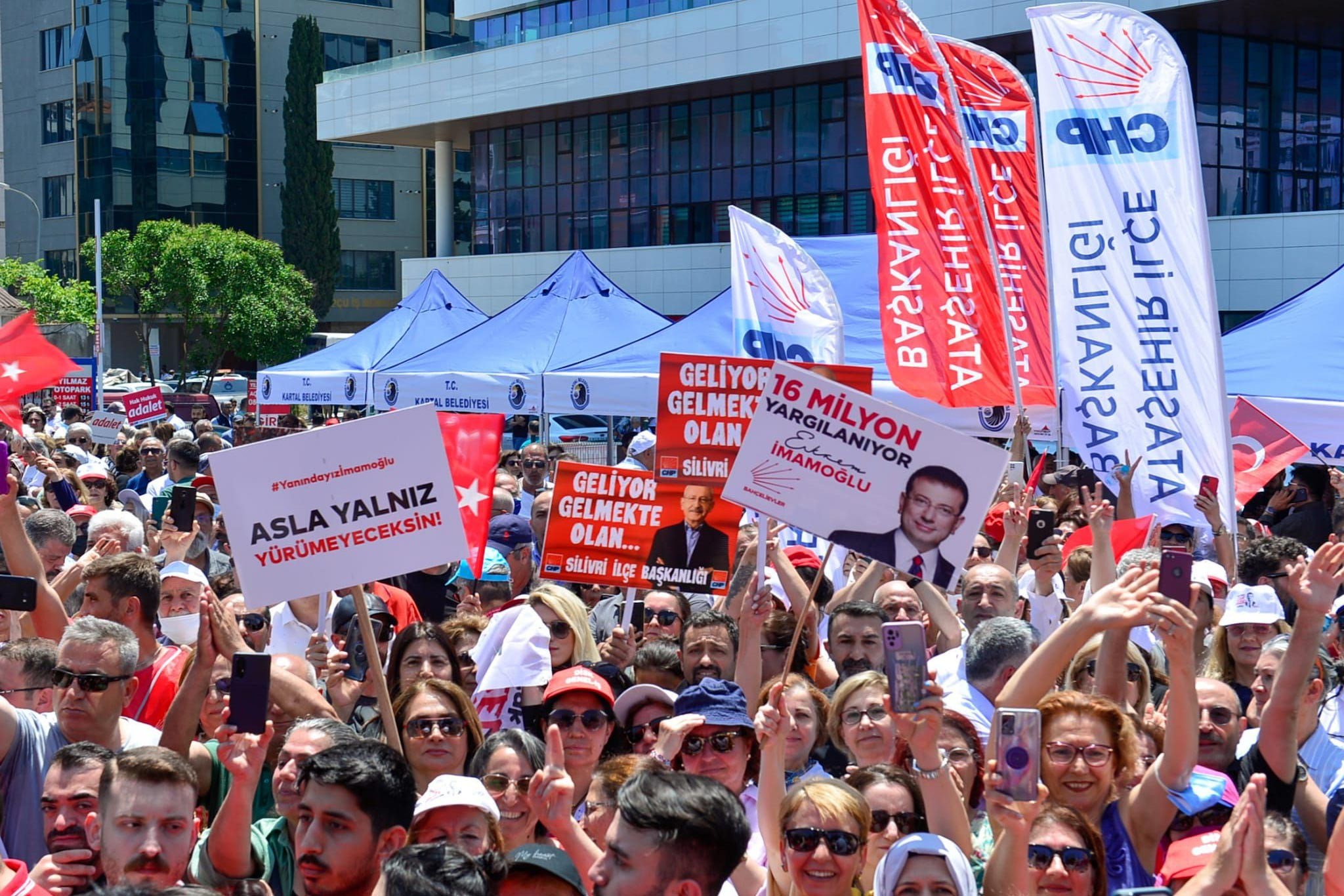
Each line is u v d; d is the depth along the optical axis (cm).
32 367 1020
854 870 452
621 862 355
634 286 4412
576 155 4709
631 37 4275
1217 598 834
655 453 798
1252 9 3134
